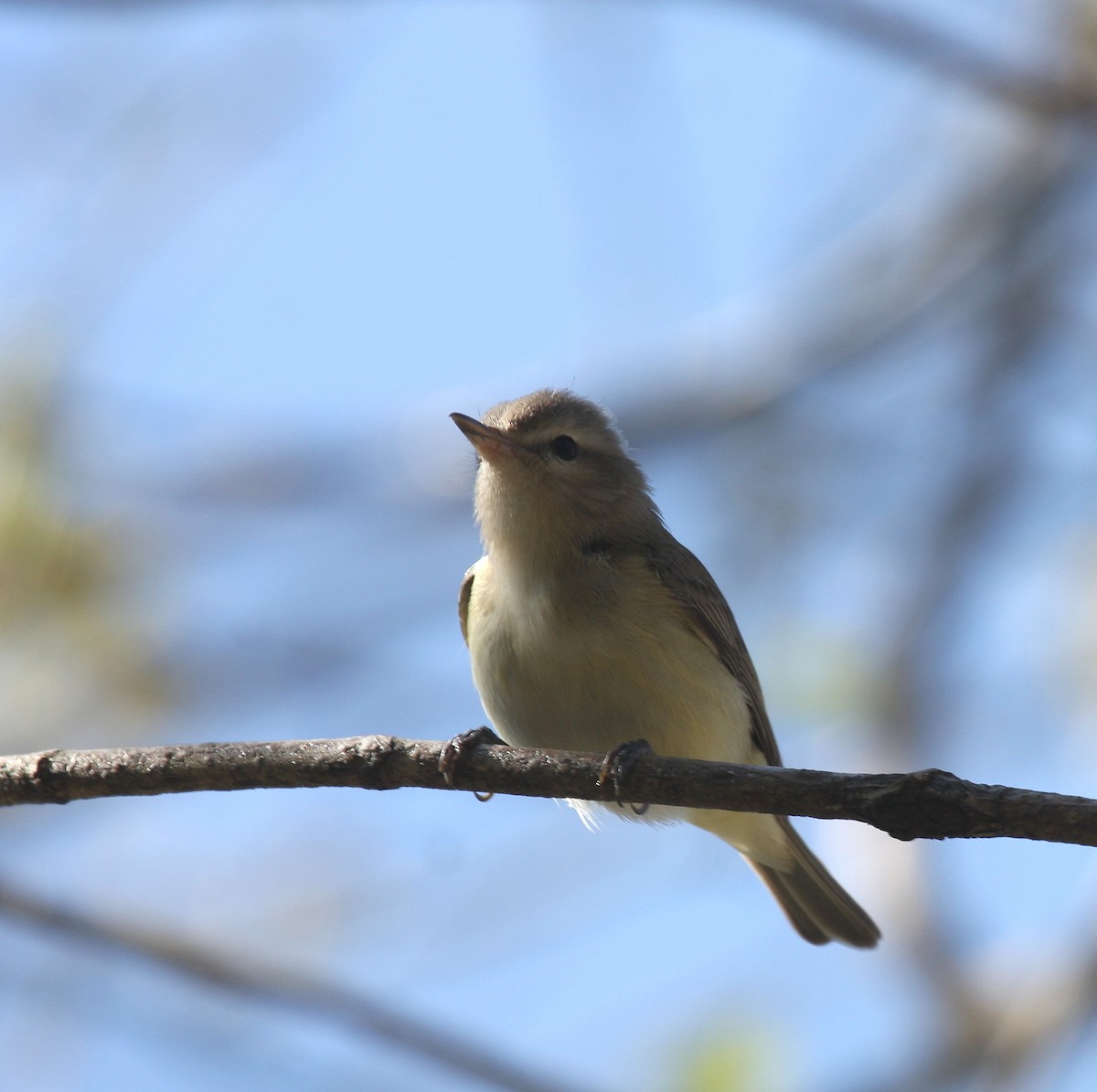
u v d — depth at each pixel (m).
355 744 7.62
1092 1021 10.20
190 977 8.58
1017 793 6.62
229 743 7.64
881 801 6.80
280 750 7.62
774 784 7.09
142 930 8.64
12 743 12.34
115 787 7.60
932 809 6.68
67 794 7.64
